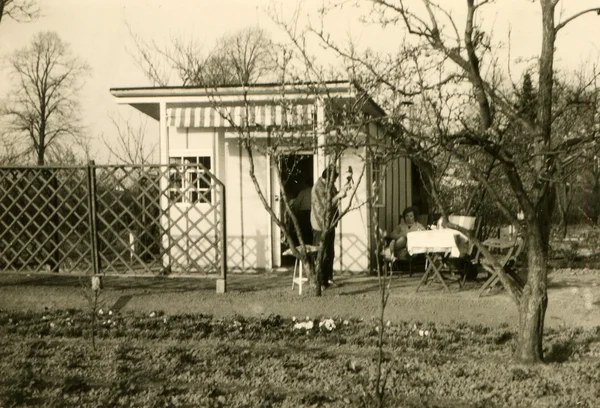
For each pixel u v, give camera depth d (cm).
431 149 619
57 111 2958
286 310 941
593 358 689
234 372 631
